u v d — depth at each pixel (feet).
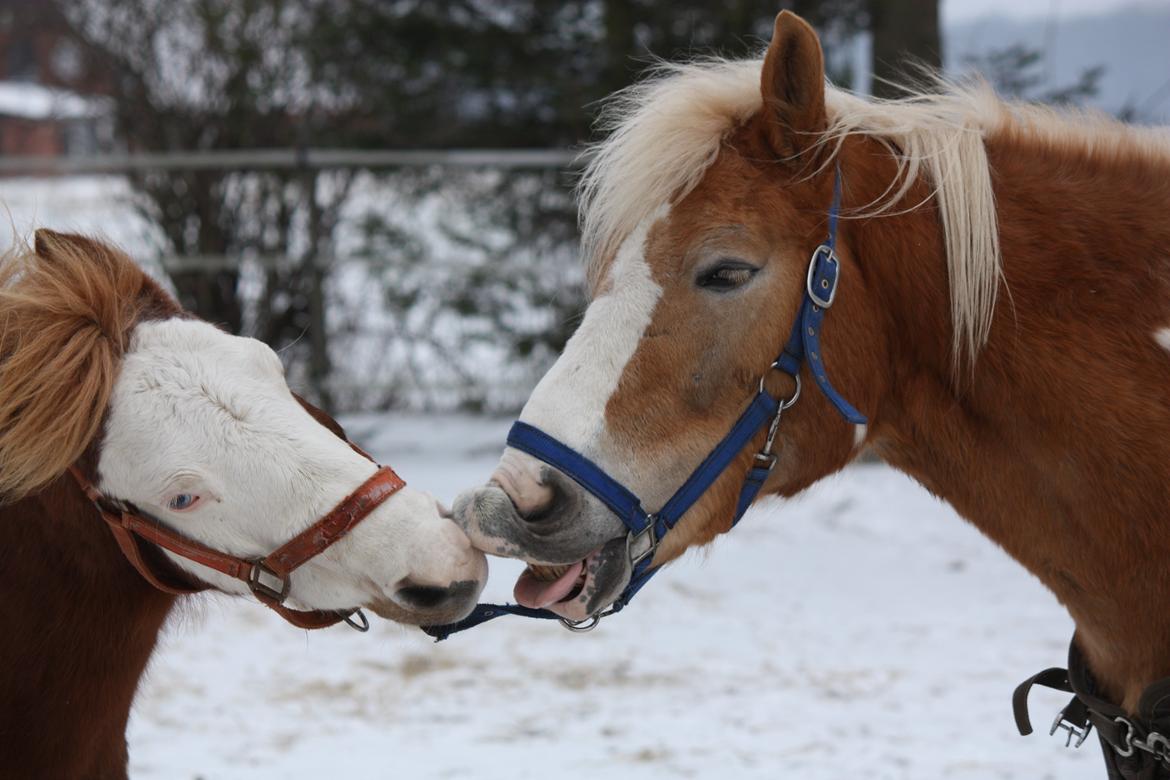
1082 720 8.90
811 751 14.46
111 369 8.01
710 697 16.48
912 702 16.19
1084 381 7.76
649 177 8.09
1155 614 7.84
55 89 35.40
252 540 8.04
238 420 8.02
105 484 8.07
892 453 8.70
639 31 31.40
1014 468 8.10
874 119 8.34
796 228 8.01
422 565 7.84
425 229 33.42
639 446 7.84
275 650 18.79
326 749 14.76
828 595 21.21
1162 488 7.64
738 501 8.22
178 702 16.49
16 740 8.42
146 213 33.71
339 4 34.14
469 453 29.12
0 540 8.30
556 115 33.47
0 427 7.97
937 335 8.14
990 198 7.93
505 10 33.42
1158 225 8.00
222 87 33.88
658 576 22.25
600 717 15.79
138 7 33.27
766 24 31.14
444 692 16.88
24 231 9.21
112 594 8.54
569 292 32.19
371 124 34.78
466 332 32.45
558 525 7.72
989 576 22.21
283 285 33.83
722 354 7.91
